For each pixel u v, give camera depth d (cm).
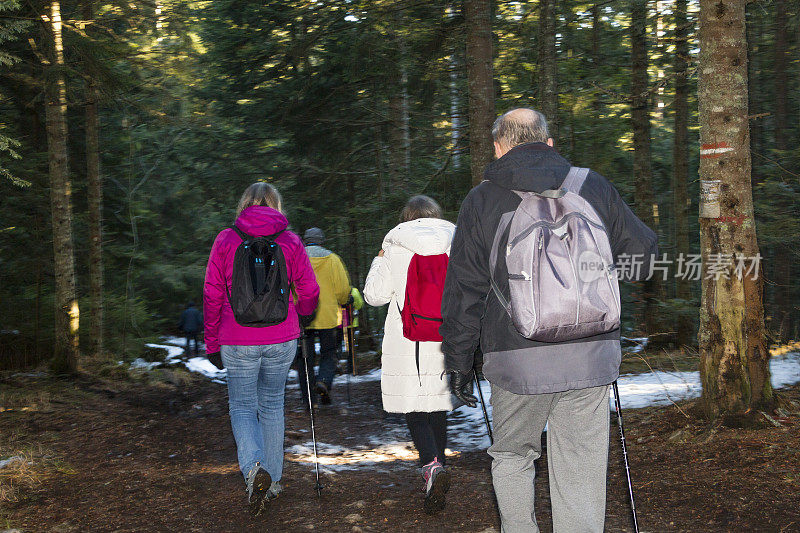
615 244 246
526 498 252
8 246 1223
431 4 977
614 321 225
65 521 358
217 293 358
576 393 243
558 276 221
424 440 370
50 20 888
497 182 238
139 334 1617
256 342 359
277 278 358
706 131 470
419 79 1090
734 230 461
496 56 1198
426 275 372
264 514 364
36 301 1216
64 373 971
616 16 1202
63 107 989
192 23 1186
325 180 1484
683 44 1031
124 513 370
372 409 709
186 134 1714
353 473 454
